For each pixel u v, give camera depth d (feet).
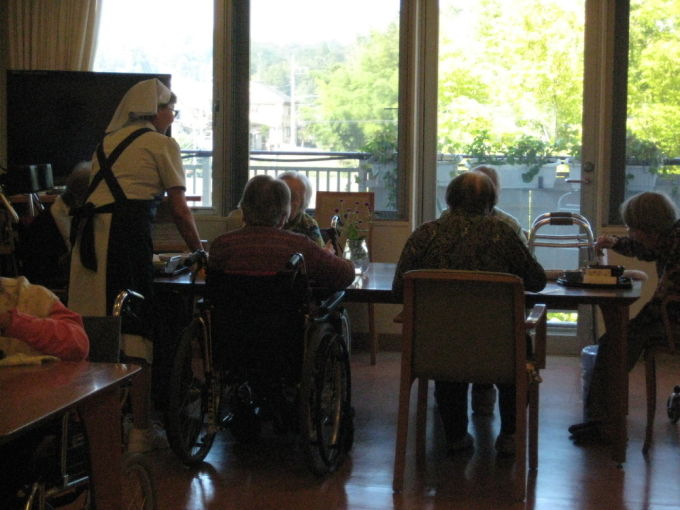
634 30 19.06
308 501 10.83
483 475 11.81
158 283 12.73
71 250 12.53
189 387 11.90
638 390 16.30
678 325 12.21
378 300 12.57
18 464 7.22
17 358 7.33
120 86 19.20
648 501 10.93
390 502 10.83
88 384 6.64
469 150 20.06
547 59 19.54
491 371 10.78
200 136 20.47
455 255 11.30
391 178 20.06
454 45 19.85
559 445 13.10
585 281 12.45
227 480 11.52
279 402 12.12
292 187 13.99
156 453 12.55
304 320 11.25
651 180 19.34
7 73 19.19
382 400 15.60
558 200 19.83
